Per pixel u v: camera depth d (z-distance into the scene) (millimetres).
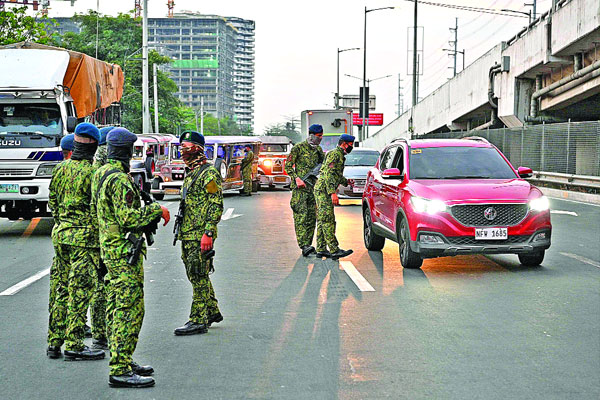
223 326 8141
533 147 33875
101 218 6215
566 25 31000
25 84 17125
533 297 9570
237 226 19234
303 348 7168
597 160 27188
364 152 27688
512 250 11211
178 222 7836
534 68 36719
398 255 13570
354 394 5777
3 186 17203
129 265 6160
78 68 18188
